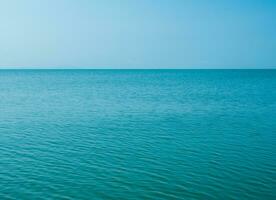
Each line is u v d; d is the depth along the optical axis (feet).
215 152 89.86
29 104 203.21
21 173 71.67
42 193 60.85
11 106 192.95
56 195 60.03
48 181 67.00
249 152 89.86
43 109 180.34
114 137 108.27
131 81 551.18
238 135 111.65
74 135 111.34
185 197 59.57
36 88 356.59
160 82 510.17
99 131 118.52
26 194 60.34
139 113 165.78
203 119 146.10
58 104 203.72
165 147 95.25
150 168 75.72
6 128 123.95
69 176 70.03
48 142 100.99
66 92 300.81
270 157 84.89
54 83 475.31
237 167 76.54
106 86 400.26
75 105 198.80
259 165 77.97
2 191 61.57
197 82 506.48
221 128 124.26
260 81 524.93
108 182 66.69
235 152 89.92
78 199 58.39
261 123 135.44
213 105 196.65
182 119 146.30
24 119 146.30
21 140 103.60
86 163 79.25
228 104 201.26
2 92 297.74
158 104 202.69
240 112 168.35
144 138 106.93
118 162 80.28
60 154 87.15
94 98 241.55
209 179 68.59
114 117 152.46
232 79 614.34
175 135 111.65
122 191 62.13
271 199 58.80
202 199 58.80
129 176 70.28
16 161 80.53
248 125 130.93
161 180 67.97
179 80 588.50
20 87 374.43
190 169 75.10
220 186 64.80
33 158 83.20
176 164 78.89
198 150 91.97
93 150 91.50
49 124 133.18
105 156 85.51
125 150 91.71
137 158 83.76
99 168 75.61
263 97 245.86
